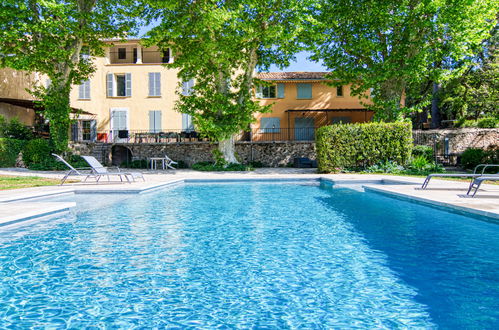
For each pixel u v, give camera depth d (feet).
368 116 93.09
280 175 46.32
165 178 44.11
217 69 61.67
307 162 74.49
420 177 40.52
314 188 35.94
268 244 14.65
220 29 52.42
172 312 8.40
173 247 14.25
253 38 55.57
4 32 51.85
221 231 17.07
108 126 91.61
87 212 22.35
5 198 23.43
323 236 15.92
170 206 24.76
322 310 8.44
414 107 58.39
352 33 58.08
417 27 53.78
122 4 62.28
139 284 10.23
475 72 76.69
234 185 39.65
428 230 16.63
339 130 51.72
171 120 91.81
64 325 7.70
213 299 9.17
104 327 7.60
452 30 52.90
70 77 64.39
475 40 53.78
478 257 12.50
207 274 11.09
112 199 28.14
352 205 24.59
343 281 10.36
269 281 10.44
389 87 61.57
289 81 91.09
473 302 8.77
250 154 80.28
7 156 61.46
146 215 21.35
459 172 49.83
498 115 77.00
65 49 63.16
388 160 52.03
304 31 55.72
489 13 52.03
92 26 64.03
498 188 27.20
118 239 15.52
